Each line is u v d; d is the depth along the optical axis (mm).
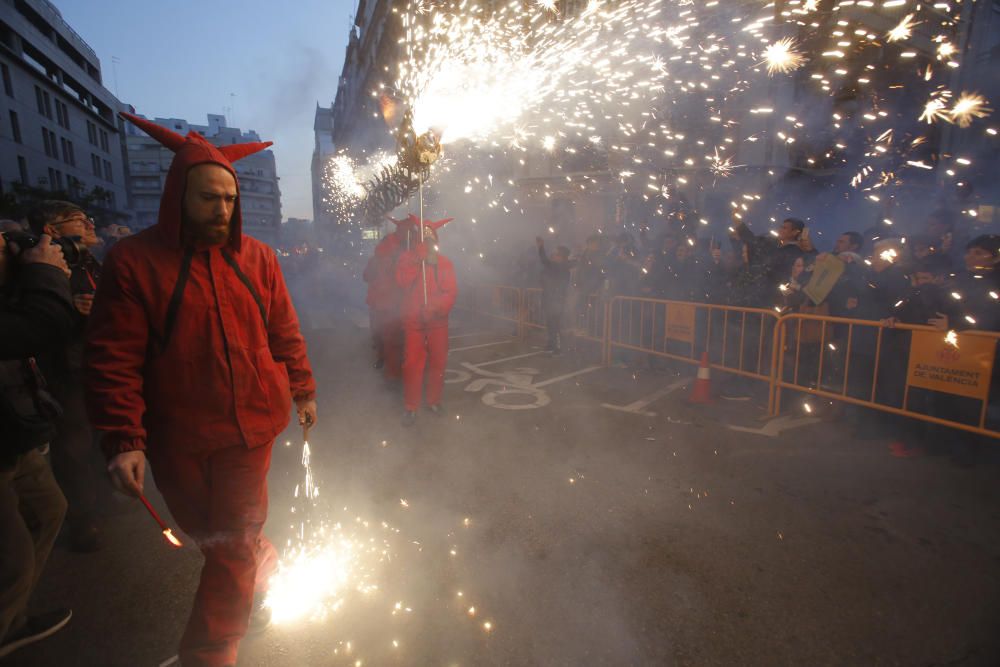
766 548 2986
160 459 1804
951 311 4180
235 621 1934
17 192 33125
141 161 96688
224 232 1740
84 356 1685
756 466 4082
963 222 8352
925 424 4328
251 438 1853
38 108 46750
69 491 2914
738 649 2250
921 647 2258
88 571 2830
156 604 2582
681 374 6996
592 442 4609
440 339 5164
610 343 7523
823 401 5223
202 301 1745
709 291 6805
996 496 3566
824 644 2273
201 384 1765
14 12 41781
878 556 2904
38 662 2203
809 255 5559
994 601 2535
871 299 4965
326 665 2174
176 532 3215
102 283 1678
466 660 2195
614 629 2367
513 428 4973
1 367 1833
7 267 1812
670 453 4348
